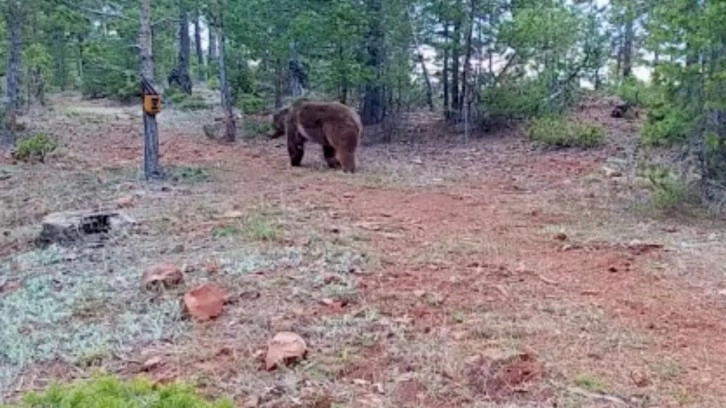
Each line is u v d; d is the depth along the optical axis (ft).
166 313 17.11
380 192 33.68
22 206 31.65
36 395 9.53
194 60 119.85
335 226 25.81
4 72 67.41
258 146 52.03
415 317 16.61
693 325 16.40
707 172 29.35
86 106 81.41
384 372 13.73
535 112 51.06
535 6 51.34
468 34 50.78
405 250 22.54
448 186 35.55
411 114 59.26
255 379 13.55
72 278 20.47
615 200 31.32
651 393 12.96
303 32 50.47
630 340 15.39
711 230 25.76
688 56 27.96
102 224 25.89
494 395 12.84
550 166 39.88
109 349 15.15
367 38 52.37
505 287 18.88
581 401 12.62
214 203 30.50
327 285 18.84
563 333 15.74
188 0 51.75
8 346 15.46
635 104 48.75
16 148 45.91
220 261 21.08
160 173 37.81
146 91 37.17
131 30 58.85
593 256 22.18
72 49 100.42
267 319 16.55
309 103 41.83
